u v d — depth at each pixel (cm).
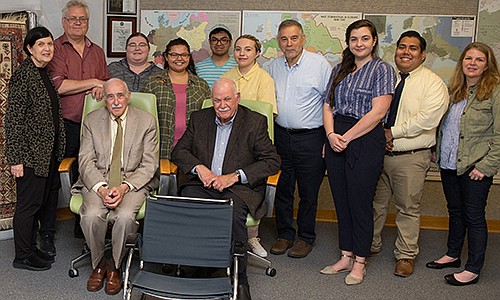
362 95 308
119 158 322
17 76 320
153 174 325
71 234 404
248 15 459
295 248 370
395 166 336
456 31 446
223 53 406
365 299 305
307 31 456
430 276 340
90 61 377
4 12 382
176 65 365
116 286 304
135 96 348
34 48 320
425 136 330
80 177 330
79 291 306
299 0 454
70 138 372
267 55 461
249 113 333
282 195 376
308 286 320
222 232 273
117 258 305
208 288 251
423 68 331
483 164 308
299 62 351
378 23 450
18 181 327
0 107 382
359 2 450
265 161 322
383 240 410
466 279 327
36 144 323
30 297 296
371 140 307
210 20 463
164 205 277
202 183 323
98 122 329
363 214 319
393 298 307
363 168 308
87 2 443
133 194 315
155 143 332
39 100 322
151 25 468
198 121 339
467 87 320
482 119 311
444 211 464
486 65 310
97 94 345
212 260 272
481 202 320
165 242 273
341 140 311
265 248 383
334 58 457
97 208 305
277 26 457
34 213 333
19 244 333
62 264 345
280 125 364
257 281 326
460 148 317
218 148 330
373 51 314
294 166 368
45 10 422
